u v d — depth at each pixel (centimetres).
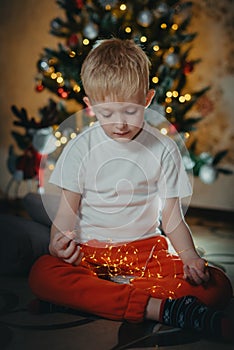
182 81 275
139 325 138
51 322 141
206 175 292
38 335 132
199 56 332
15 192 362
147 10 258
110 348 124
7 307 153
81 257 149
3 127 365
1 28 364
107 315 139
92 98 151
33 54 361
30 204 220
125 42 155
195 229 282
